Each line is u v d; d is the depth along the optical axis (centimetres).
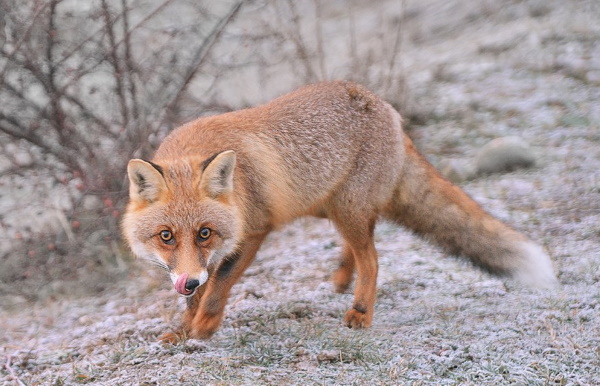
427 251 1252
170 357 852
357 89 1045
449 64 2216
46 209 1357
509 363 800
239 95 1717
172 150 912
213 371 796
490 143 1602
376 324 971
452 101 1936
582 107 1817
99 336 977
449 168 1569
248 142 932
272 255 1299
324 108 1006
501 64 2148
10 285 1287
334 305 1044
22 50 1327
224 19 1482
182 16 1539
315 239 1353
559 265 1112
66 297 1259
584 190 1409
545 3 2577
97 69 1404
